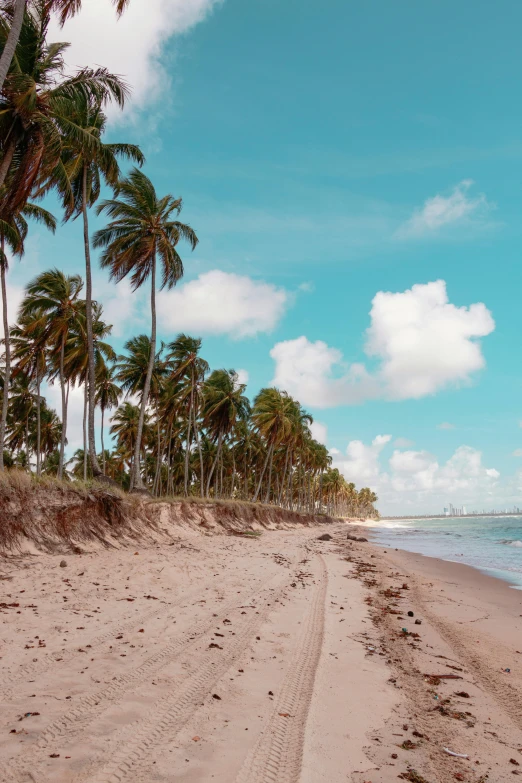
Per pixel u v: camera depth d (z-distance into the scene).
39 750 3.18
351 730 4.02
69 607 7.10
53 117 14.35
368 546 30.92
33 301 26.56
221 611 7.76
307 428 69.62
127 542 14.91
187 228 24.94
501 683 5.54
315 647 6.29
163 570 11.21
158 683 4.57
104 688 4.32
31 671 4.55
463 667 6.06
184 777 3.05
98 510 14.91
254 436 64.06
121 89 14.89
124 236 24.25
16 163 15.04
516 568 18.62
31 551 10.91
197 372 40.00
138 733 3.56
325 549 24.58
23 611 6.58
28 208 20.78
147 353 36.03
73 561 11.00
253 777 3.13
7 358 22.52
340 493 151.62
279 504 69.44
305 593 10.20
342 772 3.33
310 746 3.66
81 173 20.39
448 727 4.25
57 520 12.60
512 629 8.34
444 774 3.43
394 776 3.34
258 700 4.43
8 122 13.59
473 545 35.28
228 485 81.00
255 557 16.56
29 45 14.17
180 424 52.38
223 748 3.48
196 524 23.64
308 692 4.75
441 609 9.87
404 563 19.97
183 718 3.90
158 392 40.25
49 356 32.09
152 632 6.27
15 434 46.88
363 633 7.26
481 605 10.60
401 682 5.31
